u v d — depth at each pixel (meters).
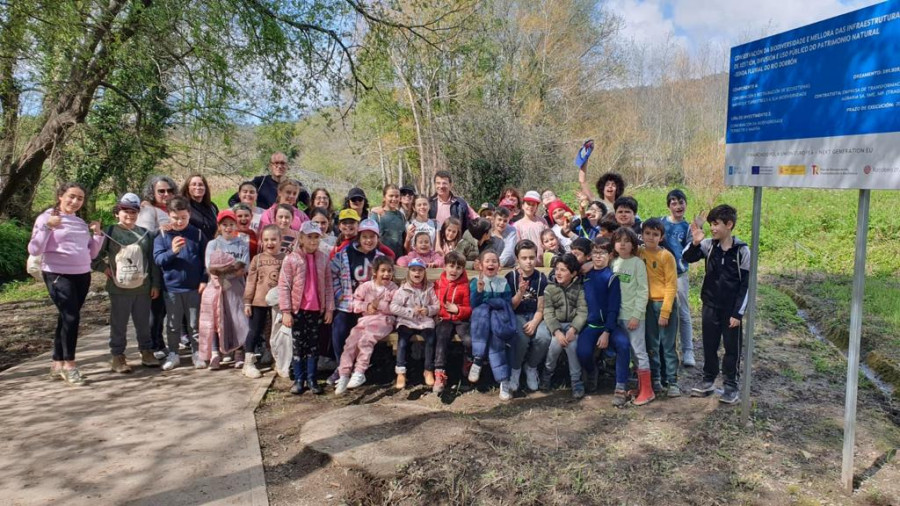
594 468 3.58
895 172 2.92
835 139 3.26
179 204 5.21
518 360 4.87
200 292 5.40
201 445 3.80
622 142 27.17
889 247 11.48
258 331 5.19
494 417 4.38
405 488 3.35
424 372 5.05
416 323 4.82
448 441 3.86
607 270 4.75
